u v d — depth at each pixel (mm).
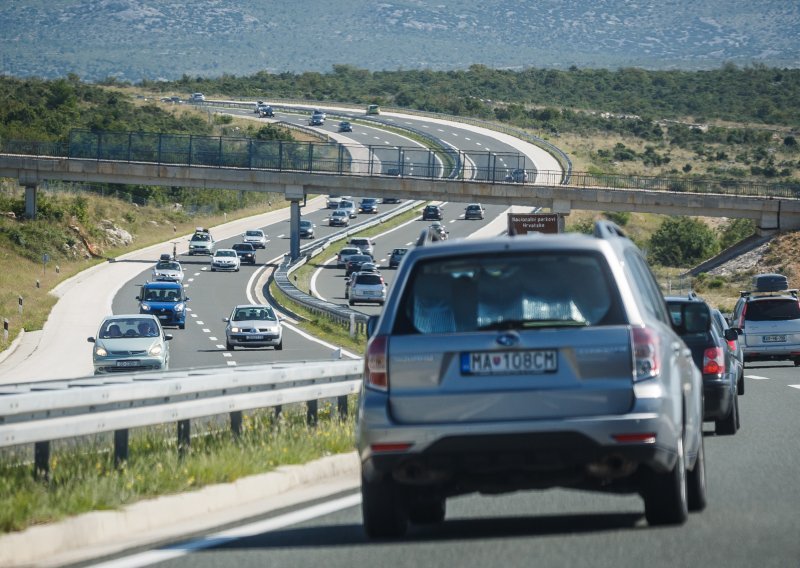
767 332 98750
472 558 23781
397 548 25250
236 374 40562
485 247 25078
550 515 29016
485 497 32156
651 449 24359
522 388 24422
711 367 48906
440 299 24984
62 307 195375
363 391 25250
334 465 38469
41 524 27141
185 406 37062
